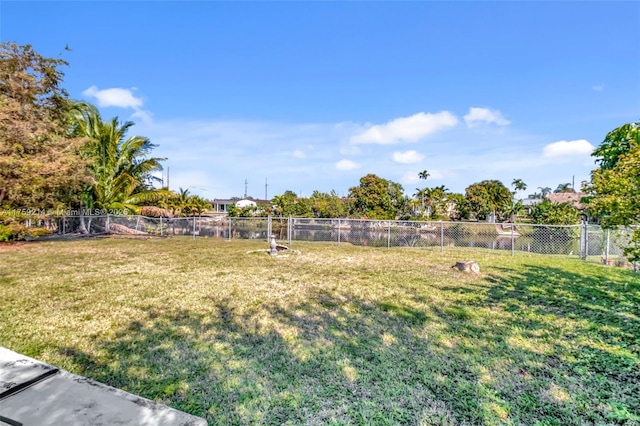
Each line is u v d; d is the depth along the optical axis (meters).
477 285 6.19
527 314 4.41
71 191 15.84
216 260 9.29
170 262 8.86
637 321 4.14
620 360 3.07
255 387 2.58
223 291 5.62
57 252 10.77
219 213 45.41
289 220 15.22
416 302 4.99
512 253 11.24
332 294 5.47
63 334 3.62
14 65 13.80
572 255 11.18
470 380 2.71
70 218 19.09
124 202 20.72
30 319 4.11
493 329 3.85
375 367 2.91
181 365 2.92
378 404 2.37
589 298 5.25
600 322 4.10
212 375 2.76
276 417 2.22
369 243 15.60
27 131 12.61
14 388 2.04
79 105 18.81
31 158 12.66
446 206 37.00
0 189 12.64
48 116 15.02
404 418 2.21
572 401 2.41
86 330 3.75
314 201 37.00
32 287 5.82
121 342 3.42
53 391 2.05
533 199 50.03
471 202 37.50
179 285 6.07
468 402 2.40
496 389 2.57
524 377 2.76
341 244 14.59
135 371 2.81
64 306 4.68
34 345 3.32
